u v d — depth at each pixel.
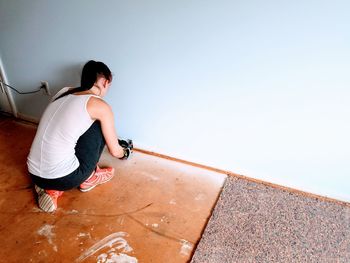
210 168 1.86
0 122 2.24
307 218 1.52
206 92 1.58
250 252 1.33
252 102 1.51
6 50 1.95
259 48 1.34
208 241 1.36
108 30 1.59
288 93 1.41
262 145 1.64
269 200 1.62
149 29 1.49
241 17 1.30
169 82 1.63
